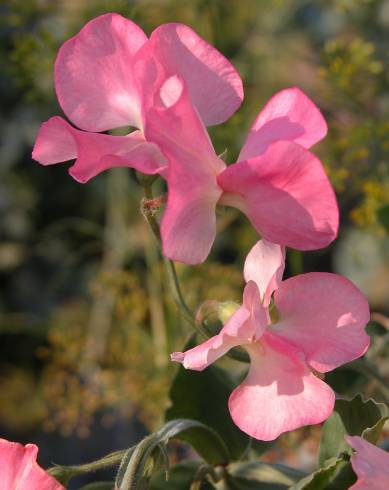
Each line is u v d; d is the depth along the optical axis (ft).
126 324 2.03
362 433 0.99
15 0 1.96
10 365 3.35
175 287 1.00
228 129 1.74
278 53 2.20
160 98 0.88
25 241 3.52
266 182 0.86
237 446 1.16
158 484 1.09
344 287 0.91
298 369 0.90
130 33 0.94
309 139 0.89
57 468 0.94
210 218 0.88
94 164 0.89
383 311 2.83
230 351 0.92
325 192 0.85
